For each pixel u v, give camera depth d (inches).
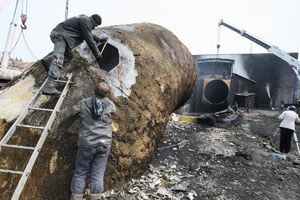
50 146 96.9
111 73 125.7
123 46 141.2
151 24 215.9
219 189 119.7
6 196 86.9
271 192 121.3
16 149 95.3
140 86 130.7
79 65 124.8
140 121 122.3
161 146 183.9
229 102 390.3
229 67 426.3
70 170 94.7
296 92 664.4
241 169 152.6
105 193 101.5
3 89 130.1
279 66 693.3
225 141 218.4
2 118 101.7
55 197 90.7
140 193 104.4
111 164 105.3
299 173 150.3
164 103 150.8
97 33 146.6
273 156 184.7
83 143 83.4
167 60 170.9
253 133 265.4
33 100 95.3
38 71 130.9
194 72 236.4
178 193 109.7
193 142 204.1
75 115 89.7
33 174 91.7
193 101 422.3
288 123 196.7
